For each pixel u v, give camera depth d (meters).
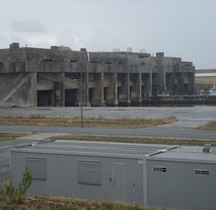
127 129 66.94
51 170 23.36
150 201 20.98
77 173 22.70
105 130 65.88
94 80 157.50
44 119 85.94
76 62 147.38
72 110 111.88
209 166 19.61
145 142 50.16
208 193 19.69
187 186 20.11
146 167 21.02
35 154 23.72
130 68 170.38
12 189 20.66
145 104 176.50
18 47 138.50
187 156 20.86
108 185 22.00
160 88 189.38
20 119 86.88
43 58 138.00
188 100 174.25
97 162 22.17
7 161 39.78
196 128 66.75
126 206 19.77
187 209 20.14
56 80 141.12
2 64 132.50
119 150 23.28
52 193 23.36
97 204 20.16
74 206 19.67
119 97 172.50
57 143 26.75
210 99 172.12
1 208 18.09
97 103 156.62
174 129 65.94
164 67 189.62
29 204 19.39
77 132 63.75
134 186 21.39
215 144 47.41
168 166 20.50
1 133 63.47
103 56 167.00
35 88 130.88
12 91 133.00
